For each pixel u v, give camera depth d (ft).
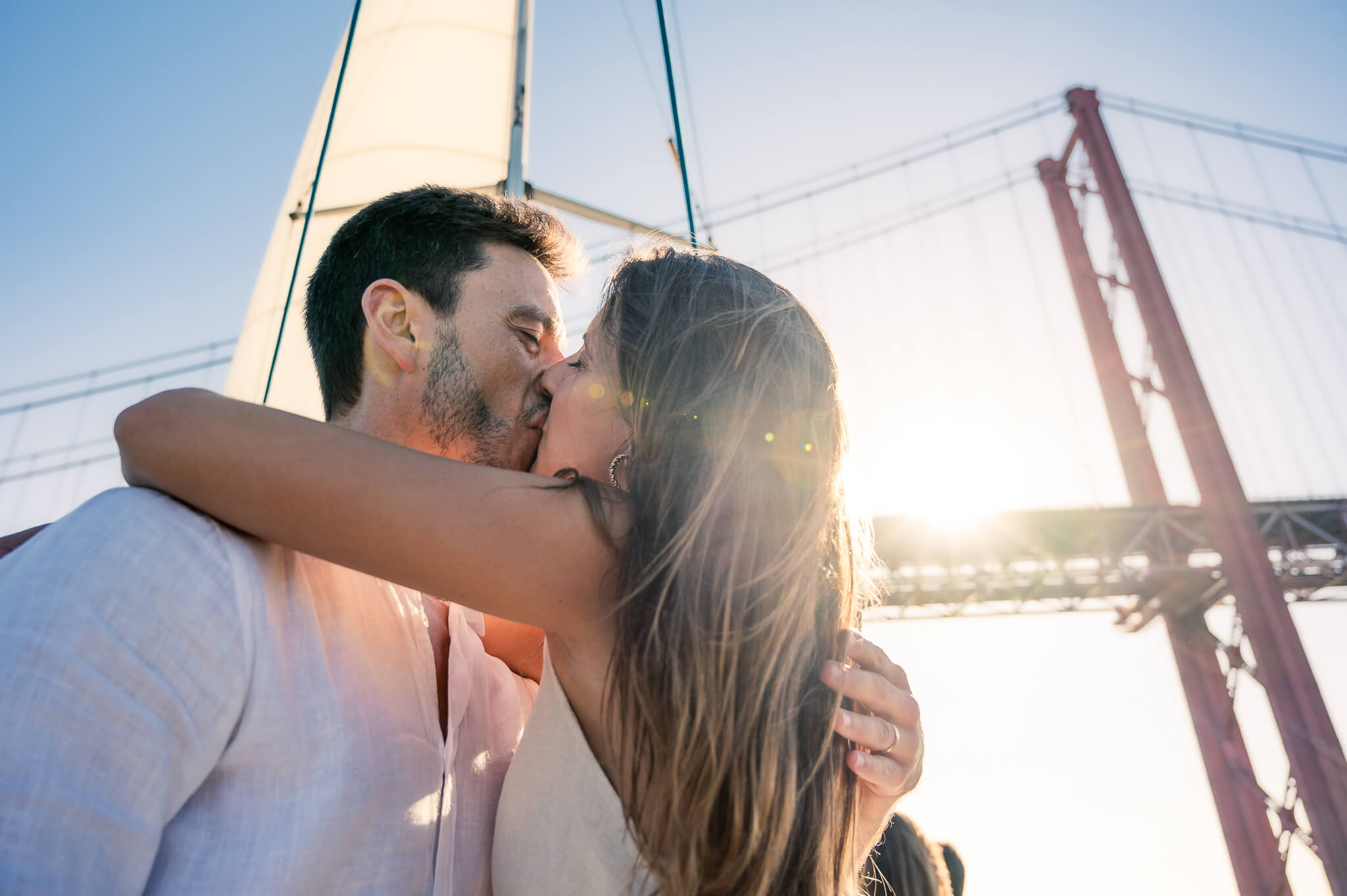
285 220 9.14
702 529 2.11
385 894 2.01
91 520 1.83
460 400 3.27
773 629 2.08
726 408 2.23
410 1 10.27
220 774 1.87
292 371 7.64
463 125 9.53
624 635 2.06
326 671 2.04
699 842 1.90
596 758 2.18
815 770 2.10
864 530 2.80
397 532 1.89
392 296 3.25
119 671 1.68
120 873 1.62
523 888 2.18
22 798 1.50
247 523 1.93
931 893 3.38
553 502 2.08
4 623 1.65
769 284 2.61
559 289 3.69
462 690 2.54
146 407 2.06
